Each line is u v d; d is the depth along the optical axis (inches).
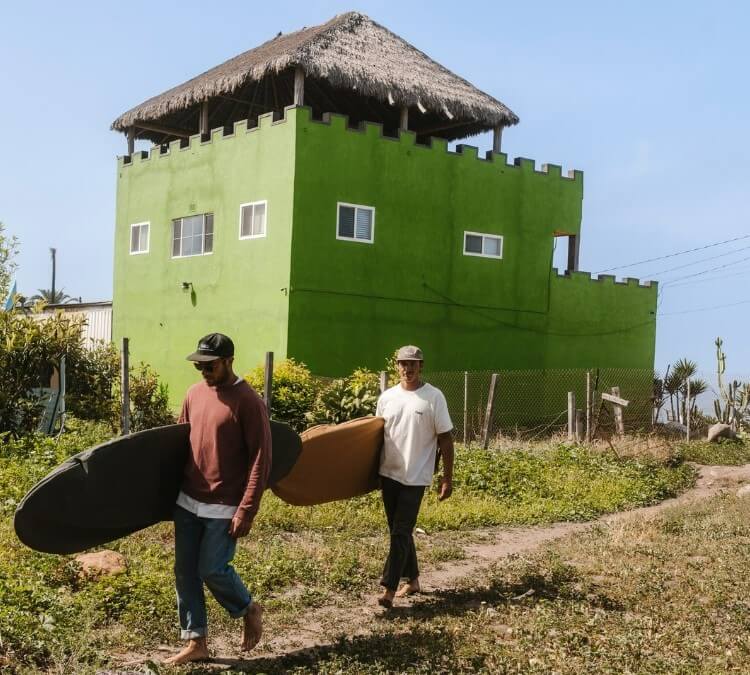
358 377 714.2
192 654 219.6
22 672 199.3
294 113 850.8
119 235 1098.7
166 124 1117.7
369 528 405.1
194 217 979.3
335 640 242.7
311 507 425.1
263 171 885.2
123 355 522.6
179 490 227.6
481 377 982.4
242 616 222.4
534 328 1030.4
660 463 671.8
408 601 287.4
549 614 267.7
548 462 618.8
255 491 214.7
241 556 321.4
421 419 278.7
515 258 1015.6
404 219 925.8
